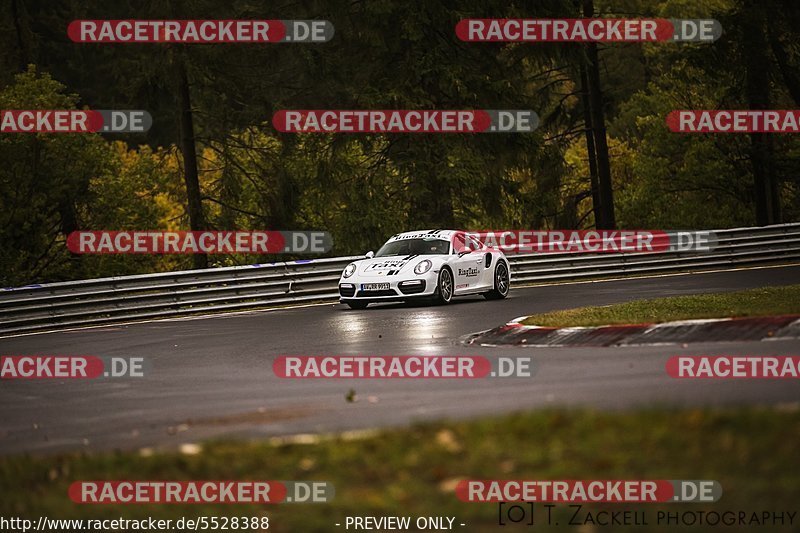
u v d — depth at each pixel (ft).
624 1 639.35
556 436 89.86
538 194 521.65
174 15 482.28
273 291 322.14
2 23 548.72
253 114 517.55
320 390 139.33
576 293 295.28
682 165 649.61
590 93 543.80
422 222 491.72
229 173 521.65
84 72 647.15
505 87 474.90
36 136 507.71
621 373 132.46
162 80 488.44
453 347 181.98
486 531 73.26
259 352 195.11
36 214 523.29
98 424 124.77
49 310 293.23
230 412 125.49
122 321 301.63
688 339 159.33
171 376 168.66
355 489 83.05
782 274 318.45
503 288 298.15
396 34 469.16
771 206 599.98
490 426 94.89
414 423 100.53
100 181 542.16
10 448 112.98
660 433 86.53
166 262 584.40
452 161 470.80
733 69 537.24
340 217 501.97
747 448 80.64
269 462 91.97
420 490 81.20
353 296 281.13
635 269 362.74
